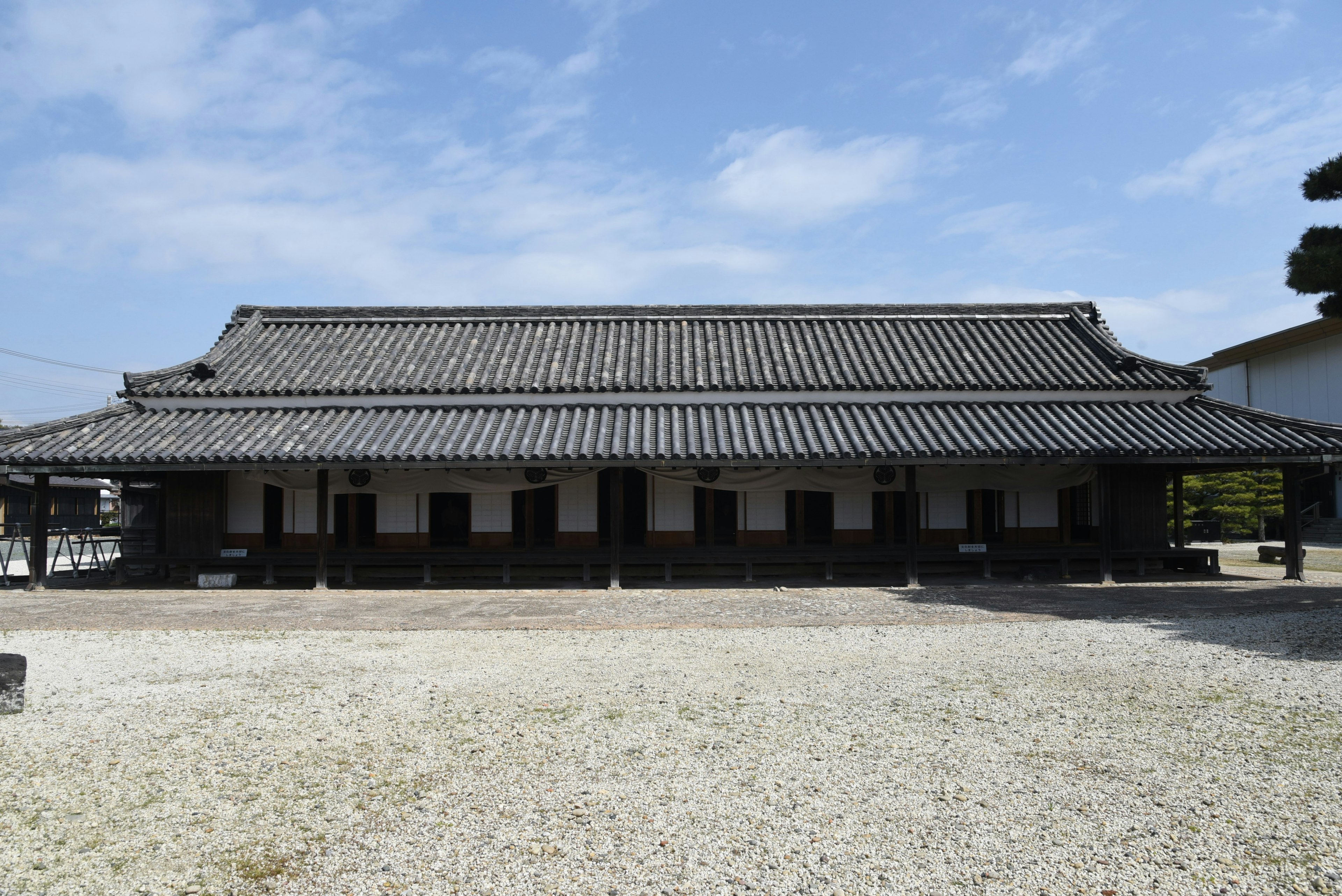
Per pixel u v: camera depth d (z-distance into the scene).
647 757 6.03
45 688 8.11
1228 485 29.42
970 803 5.19
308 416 16.30
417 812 5.09
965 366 17.80
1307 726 6.68
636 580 16.81
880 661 9.24
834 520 17.67
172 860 4.50
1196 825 4.86
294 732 6.65
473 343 18.80
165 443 15.12
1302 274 12.45
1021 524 17.86
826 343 18.89
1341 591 14.73
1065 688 7.93
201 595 15.06
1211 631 10.76
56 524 40.22
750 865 4.40
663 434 15.32
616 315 20.03
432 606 13.69
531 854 4.54
